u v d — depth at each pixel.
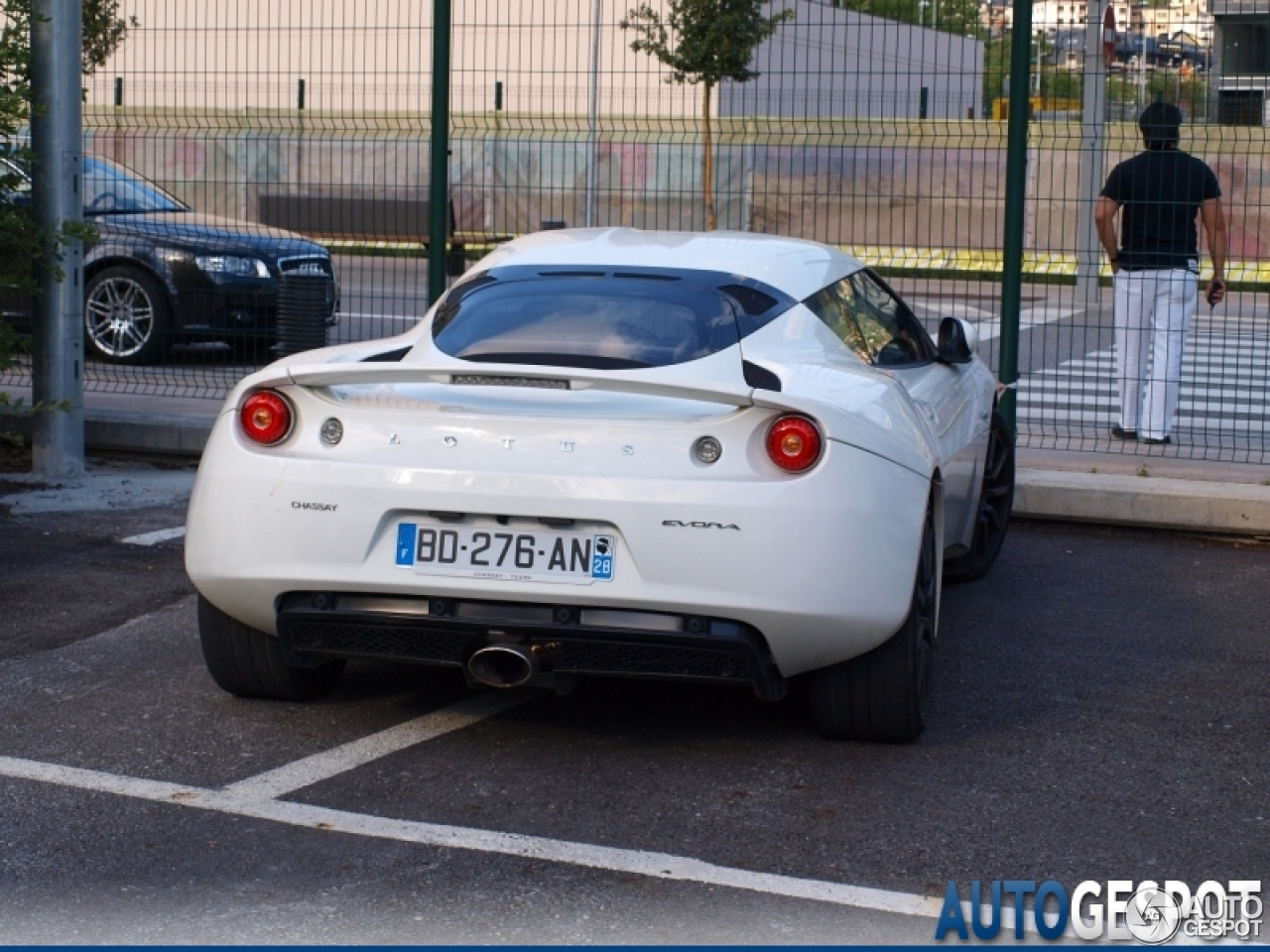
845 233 9.95
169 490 8.29
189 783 4.43
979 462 6.52
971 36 9.42
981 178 9.95
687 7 16.41
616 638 4.33
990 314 17.12
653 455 4.32
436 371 4.36
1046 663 5.79
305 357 5.19
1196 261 9.70
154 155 11.05
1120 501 8.02
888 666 4.62
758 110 10.52
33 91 8.03
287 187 10.39
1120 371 9.86
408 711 5.09
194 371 11.19
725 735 4.91
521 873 3.88
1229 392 13.19
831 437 4.34
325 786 4.43
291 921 3.60
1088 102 9.48
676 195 10.23
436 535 4.40
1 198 7.82
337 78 10.58
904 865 3.98
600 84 15.03
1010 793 4.47
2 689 5.21
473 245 10.59
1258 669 5.77
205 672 5.44
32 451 8.66
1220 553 7.66
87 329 11.76
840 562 4.29
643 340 4.83
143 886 3.78
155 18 9.96
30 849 3.98
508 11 10.80
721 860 3.98
